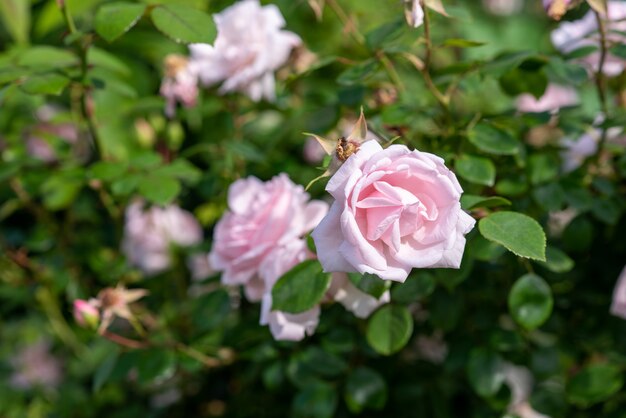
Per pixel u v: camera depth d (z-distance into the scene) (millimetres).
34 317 1010
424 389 673
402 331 539
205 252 739
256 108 765
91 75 637
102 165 668
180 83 735
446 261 436
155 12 547
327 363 619
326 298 528
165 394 877
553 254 563
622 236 657
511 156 600
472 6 1161
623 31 581
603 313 655
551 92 849
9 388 967
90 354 940
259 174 742
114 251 873
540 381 634
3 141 876
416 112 577
